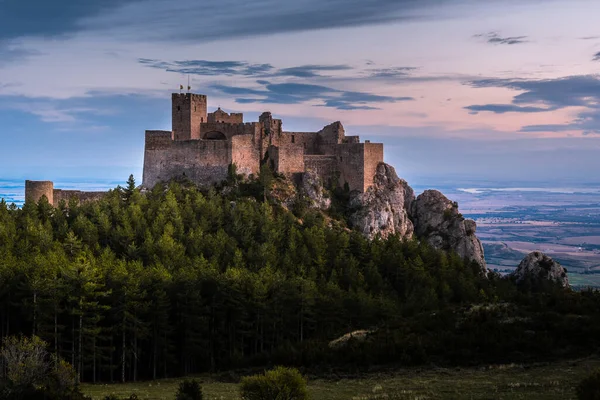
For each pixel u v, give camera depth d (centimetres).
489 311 11919
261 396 7119
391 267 17725
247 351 13912
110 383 11719
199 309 13062
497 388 8256
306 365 11100
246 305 13488
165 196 19025
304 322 13988
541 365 9419
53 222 17362
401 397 8212
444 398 7962
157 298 12719
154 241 15962
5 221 16575
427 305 14488
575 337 10375
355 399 8306
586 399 6284
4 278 12706
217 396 9112
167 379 11850
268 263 15238
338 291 14538
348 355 10925
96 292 12444
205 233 17612
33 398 8575
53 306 12088
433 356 10394
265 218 18600
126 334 12750
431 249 19975
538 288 19850
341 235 18488
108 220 17088
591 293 13112
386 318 13800
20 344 9362
